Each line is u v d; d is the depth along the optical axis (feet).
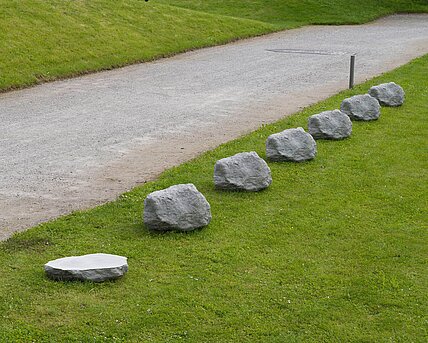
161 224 32.58
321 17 138.62
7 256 29.99
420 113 59.11
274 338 24.29
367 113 55.88
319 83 74.90
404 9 151.84
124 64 87.61
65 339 23.91
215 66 86.94
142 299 26.58
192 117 59.11
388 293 27.55
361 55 95.25
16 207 36.70
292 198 38.22
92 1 106.42
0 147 49.19
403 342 24.26
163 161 45.70
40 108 63.26
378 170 43.73
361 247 31.99
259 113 60.49
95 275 27.68
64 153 47.67
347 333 24.71
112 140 51.34
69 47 87.10
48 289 27.04
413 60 87.51
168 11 113.50
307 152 44.75
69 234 32.60
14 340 23.67
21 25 88.63
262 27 120.67
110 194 38.93
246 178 38.68
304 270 29.43
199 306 26.21
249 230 33.58
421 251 31.68
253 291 27.48
